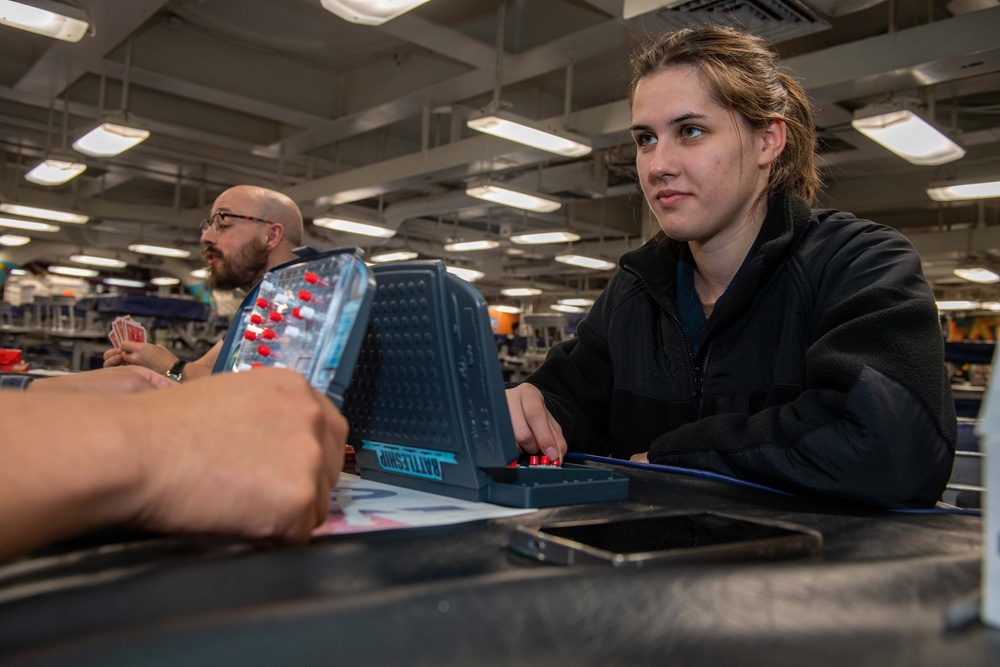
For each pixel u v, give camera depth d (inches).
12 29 221.6
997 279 394.6
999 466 10.4
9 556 10.2
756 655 9.1
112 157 349.4
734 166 35.7
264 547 14.0
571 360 47.2
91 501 10.9
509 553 14.7
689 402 40.3
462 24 215.5
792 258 36.9
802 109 39.9
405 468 25.4
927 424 24.6
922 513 23.6
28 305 398.3
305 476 13.5
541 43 213.3
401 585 11.4
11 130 327.6
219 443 12.9
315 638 8.5
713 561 14.0
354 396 27.0
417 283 22.3
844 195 339.0
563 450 33.8
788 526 17.4
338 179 324.5
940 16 199.8
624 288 45.7
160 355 88.9
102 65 235.0
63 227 508.7
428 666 8.3
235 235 99.3
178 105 295.6
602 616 10.0
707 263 39.8
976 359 247.4
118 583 10.4
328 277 21.4
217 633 8.2
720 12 147.3
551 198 293.9
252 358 22.7
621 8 179.9
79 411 11.7
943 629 10.3
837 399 25.7
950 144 193.2
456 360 22.3
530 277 667.4
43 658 7.3
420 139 349.7
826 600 11.1
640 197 49.1
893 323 26.7
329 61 265.6
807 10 145.4
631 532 16.6
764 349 37.5
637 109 36.8
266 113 270.1
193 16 231.0
